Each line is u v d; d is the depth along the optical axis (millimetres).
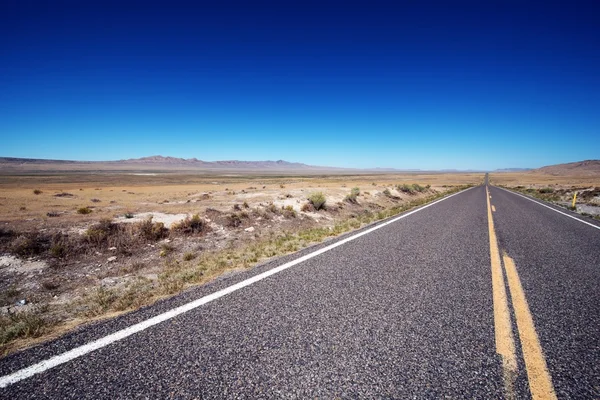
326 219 12133
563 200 21953
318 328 2770
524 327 2826
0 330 2807
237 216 9930
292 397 1913
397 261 5102
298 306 3240
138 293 3795
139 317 2947
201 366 2203
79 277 5348
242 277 4188
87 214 11258
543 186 48594
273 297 3484
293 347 2453
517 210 13742
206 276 4445
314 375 2119
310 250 5844
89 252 6488
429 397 1920
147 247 7133
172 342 2506
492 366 2227
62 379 2045
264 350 2408
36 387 1963
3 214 11234
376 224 9203
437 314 3080
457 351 2418
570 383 2047
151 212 11328
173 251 6934
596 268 4832
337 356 2336
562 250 6078
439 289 3803
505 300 3471
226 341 2533
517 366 2229
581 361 2299
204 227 8719
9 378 2037
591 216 12234
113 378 2062
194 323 2836
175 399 1885
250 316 2988
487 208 14367
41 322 2996
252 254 5742
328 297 3500
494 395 1935
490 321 2938
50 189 35062
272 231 9141
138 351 2371
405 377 2107
